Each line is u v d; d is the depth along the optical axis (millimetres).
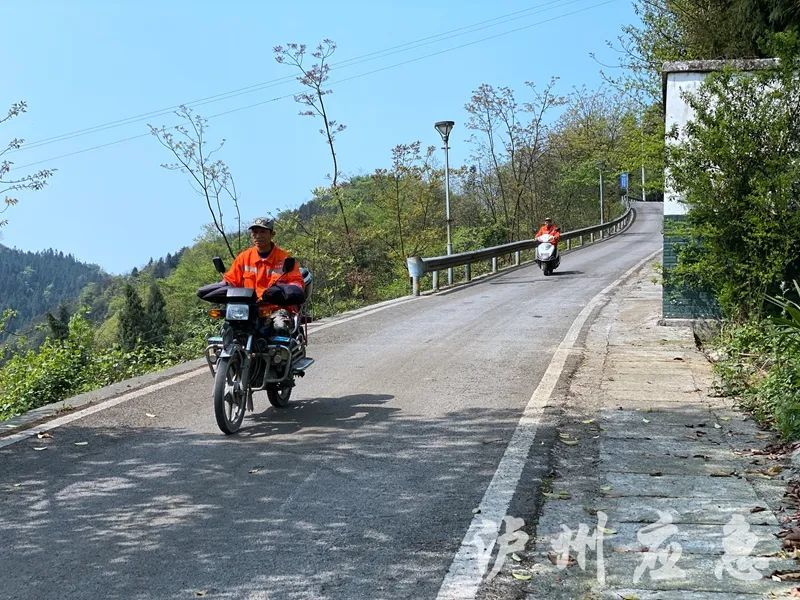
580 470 6230
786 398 7242
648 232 54219
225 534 5070
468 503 5551
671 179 12844
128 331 52531
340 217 34062
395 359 11430
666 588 4270
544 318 15430
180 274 58969
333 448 6973
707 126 12219
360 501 5629
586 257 34500
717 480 5914
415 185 33531
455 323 15172
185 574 4504
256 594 4254
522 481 5973
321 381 10000
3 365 14914
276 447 7051
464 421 7781
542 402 8422
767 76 12086
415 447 6945
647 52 26344
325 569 4543
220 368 7383
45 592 4320
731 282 12383
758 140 12008
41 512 5547
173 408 8680
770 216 11836
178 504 5637
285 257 8227
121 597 4246
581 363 10625
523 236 52344
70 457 6871
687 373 9844
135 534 5102
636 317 14703
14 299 197000
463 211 51375
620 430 7309
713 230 12156
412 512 5398
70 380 13789
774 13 18516
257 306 7801
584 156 60281
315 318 17281
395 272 33031
